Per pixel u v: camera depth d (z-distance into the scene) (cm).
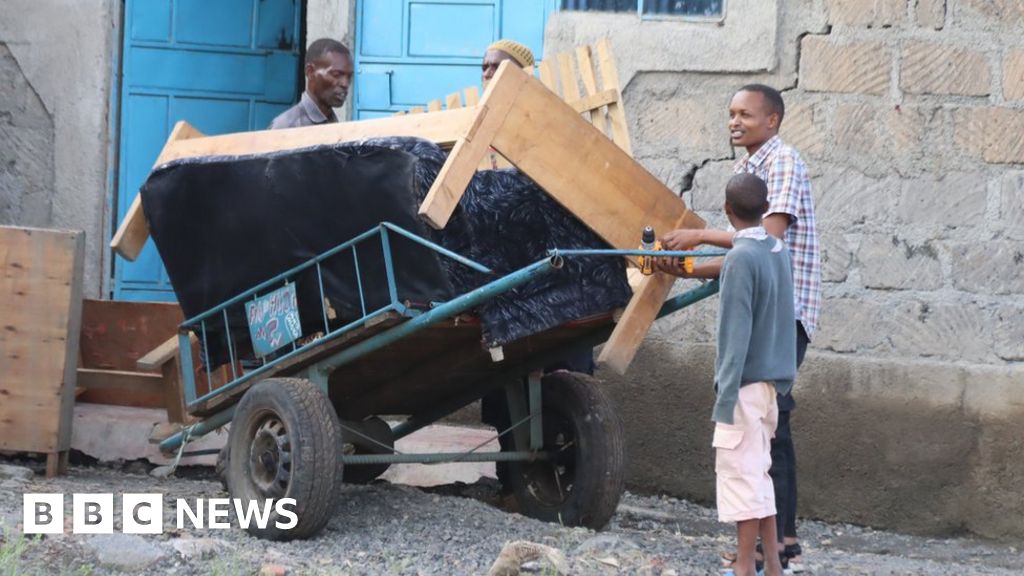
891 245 794
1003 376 777
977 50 788
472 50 868
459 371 666
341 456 597
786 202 576
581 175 584
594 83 678
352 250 589
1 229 726
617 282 613
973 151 788
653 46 820
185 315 671
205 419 690
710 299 816
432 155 559
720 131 815
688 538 696
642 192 601
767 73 809
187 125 678
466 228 575
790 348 542
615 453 659
